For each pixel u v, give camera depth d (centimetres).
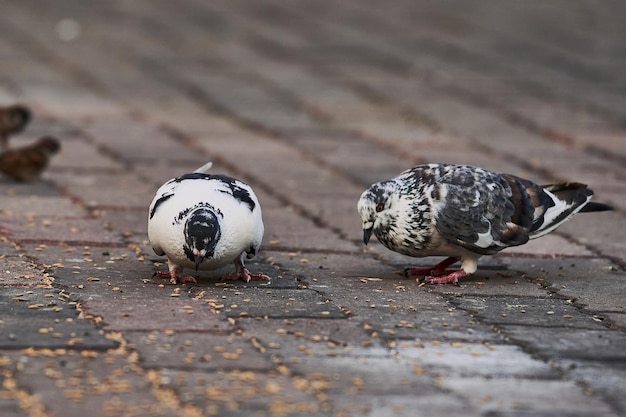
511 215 1133
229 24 3444
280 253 1285
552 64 2939
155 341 911
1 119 1888
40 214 1439
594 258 1307
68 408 761
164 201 1073
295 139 2089
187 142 2028
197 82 2627
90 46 3028
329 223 1460
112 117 2230
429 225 1106
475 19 3616
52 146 1667
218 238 1052
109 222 1413
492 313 1038
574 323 1013
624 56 3058
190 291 1081
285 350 900
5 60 2777
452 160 1927
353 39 3247
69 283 1098
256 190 1667
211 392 796
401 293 1106
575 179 1794
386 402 789
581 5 3925
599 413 782
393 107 2422
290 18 3569
